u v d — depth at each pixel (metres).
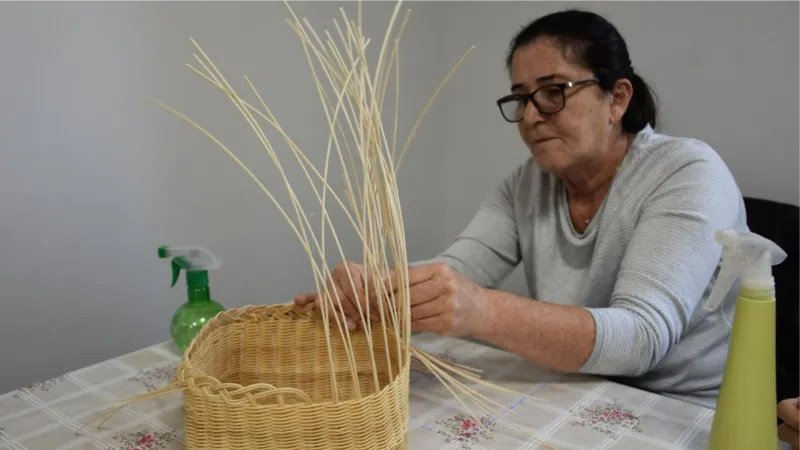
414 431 0.73
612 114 0.99
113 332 1.40
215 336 0.77
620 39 0.99
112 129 1.31
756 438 0.62
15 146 1.20
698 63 1.44
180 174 1.43
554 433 0.73
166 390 0.67
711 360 1.00
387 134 1.78
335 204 1.71
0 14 1.15
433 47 1.88
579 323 0.81
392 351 0.78
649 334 0.82
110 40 1.28
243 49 1.46
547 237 1.12
